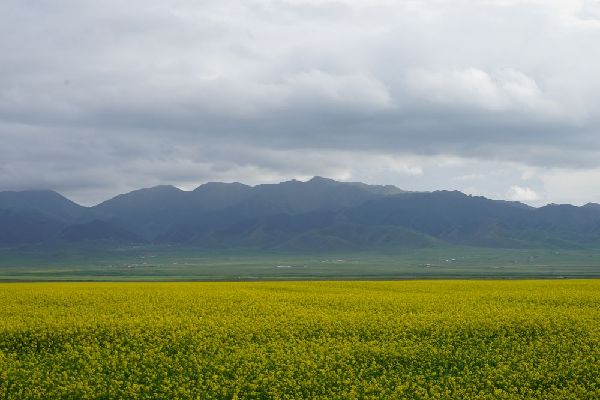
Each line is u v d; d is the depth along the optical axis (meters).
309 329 29.39
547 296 40.41
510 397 21.00
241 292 43.66
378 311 34.25
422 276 140.88
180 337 27.38
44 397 21.03
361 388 22.00
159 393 21.66
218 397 21.38
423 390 21.53
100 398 21.14
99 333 28.42
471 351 26.00
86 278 139.75
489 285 50.69
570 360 24.48
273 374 22.88
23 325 29.12
